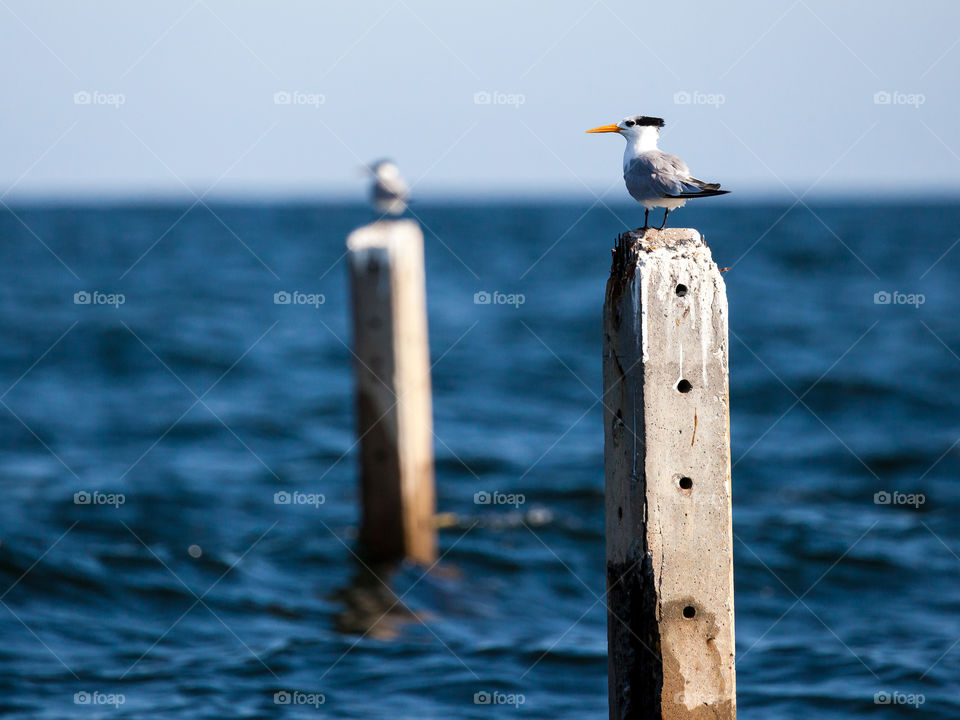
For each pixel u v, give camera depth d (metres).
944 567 13.33
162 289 43.19
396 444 13.04
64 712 9.20
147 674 10.16
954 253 59.88
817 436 20.23
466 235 79.50
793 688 9.85
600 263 55.03
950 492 16.66
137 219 115.62
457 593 12.76
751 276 47.47
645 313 6.25
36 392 24.17
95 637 11.12
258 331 32.31
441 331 32.56
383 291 12.76
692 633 6.41
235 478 17.77
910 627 11.42
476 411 22.81
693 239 6.46
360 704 9.57
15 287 43.72
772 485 17.17
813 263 53.56
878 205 168.75
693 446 6.32
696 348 6.28
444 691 9.91
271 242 73.00
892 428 20.88
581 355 28.92
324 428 21.30
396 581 12.88
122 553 13.73
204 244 71.88
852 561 13.53
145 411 22.42
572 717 9.38
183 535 14.68
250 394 24.12
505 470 18.33
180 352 28.70
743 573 13.20
